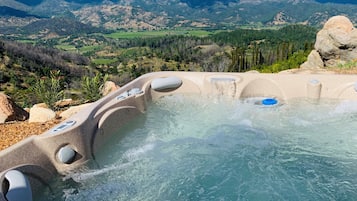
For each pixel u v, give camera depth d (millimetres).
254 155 4277
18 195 2779
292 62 13906
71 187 3543
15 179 2893
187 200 3387
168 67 59969
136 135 4910
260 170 3924
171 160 4184
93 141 4125
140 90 5676
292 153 4301
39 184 3346
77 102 6914
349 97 5559
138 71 54750
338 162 4051
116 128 4797
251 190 3537
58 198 3377
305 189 3518
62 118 5273
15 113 5480
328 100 5688
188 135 4922
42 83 7250
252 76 6090
